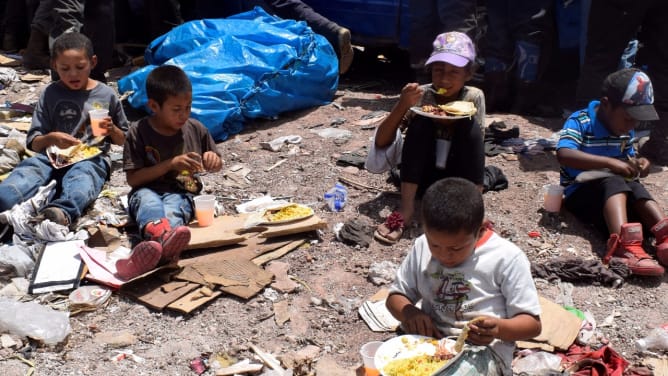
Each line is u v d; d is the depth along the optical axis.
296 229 4.43
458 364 2.72
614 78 4.48
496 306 2.93
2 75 7.77
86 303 3.69
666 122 5.91
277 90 6.68
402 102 4.47
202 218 4.47
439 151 4.69
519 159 5.79
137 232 4.53
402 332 3.60
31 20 8.85
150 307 3.74
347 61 7.89
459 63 4.49
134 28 9.34
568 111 7.04
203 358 3.37
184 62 6.43
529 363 3.31
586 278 4.09
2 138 5.96
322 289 3.98
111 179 5.37
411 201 4.63
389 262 4.18
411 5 7.18
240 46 6.64
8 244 4.28
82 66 4.86
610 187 4.43
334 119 6.80
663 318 3.77
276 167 5.66
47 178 4.70
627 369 3.29
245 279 3.95
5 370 3.22
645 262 4.07
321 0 8.28
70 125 4.94
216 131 6.18
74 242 4.22
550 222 4.73
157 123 4.48
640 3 5.98
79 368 3.28
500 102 7.23
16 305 3.55
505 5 6.94
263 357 3.37
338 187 4.95
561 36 7.39
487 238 2.97
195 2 9.42
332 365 3.32
